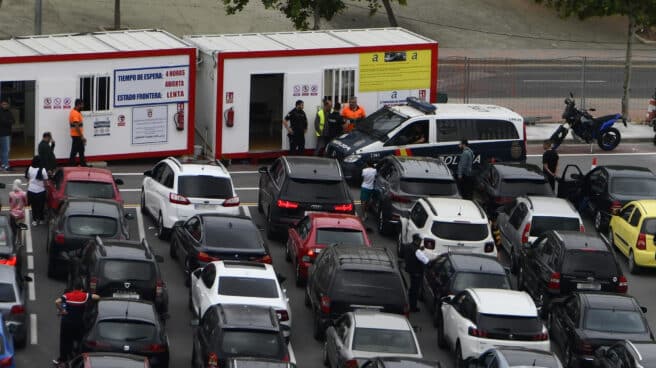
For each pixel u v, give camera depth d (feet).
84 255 171.12
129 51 239.71
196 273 171.32
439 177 211.00
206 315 151.33
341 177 205.57
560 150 272.72
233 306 150.61
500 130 244.22
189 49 245.04
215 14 373.40
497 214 214.48
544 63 363.15
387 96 260.42
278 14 379.55
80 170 205.16
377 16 390.01
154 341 144.05
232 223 183.83
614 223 211.61
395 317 154.30
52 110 236.02
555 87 334.85
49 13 353.51
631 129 290.35
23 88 246.06
